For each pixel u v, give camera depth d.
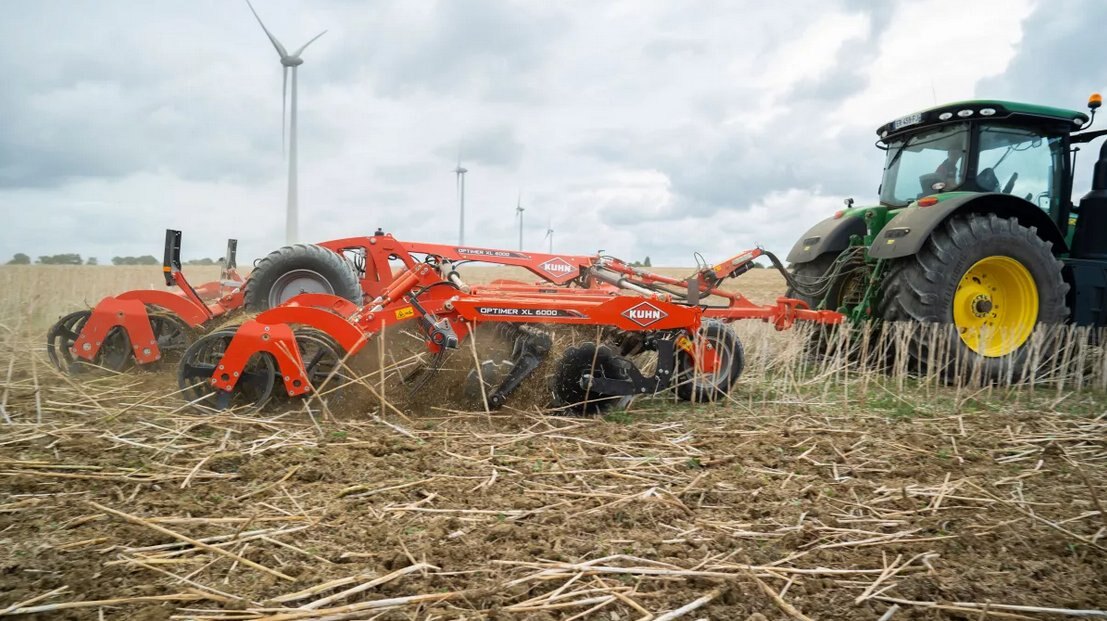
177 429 3.90
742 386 5.80
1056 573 2.46
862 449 3.96
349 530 2.64
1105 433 4.42
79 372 5.44
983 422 4.67
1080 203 7.01
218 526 2.66
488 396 4.53
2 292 9.54
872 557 2.56
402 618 2.02
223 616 2.02
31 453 3.44
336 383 4.50
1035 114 6.54
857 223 7.56
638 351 5.15
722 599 2.19
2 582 2.19
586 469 3.45
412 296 4.62
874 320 6.89
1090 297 6.78
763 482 3.34
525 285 6.00
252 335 4.27
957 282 6.19
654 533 2.70
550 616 2.05
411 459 3.52
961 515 2.99
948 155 6.82
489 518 2.79
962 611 2.15
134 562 2.33
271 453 3.56
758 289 16.95
